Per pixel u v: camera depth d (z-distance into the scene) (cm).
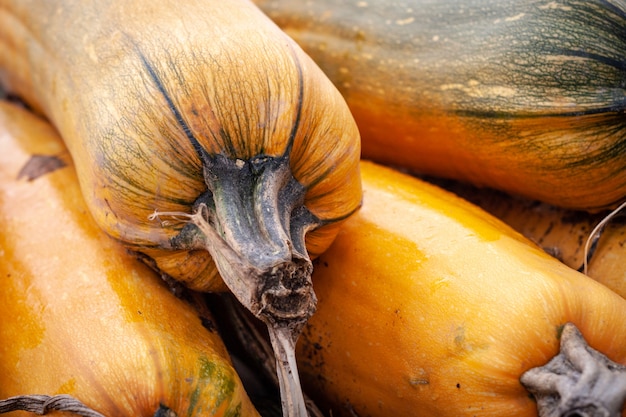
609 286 59
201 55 53
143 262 57
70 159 65
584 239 61
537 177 61
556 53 58
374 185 62
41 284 57
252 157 53
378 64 64
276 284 50
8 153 66
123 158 53
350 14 66
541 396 52
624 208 60
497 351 52
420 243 57
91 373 52
